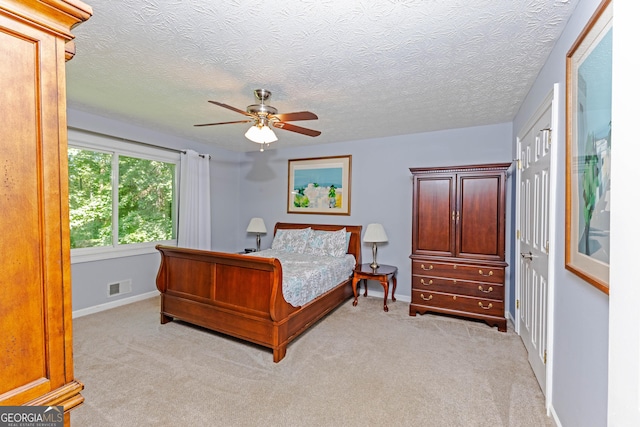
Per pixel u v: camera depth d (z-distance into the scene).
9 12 0.62
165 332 2.87
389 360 2.38
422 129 3.74
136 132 3.71
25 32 0.65
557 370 1.70
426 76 2.22
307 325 2.85
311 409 1.79
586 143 1.30
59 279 0.73
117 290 3.62
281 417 1.72
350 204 4.41
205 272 2.78
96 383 2.03
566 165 1.52
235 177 5.32
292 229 4.69
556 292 1.74
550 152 1.82
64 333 0.74
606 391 1.15
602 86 1.16
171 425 1.64
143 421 1.67
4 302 0.65
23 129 0.66
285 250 4.46
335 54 1.90
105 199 3.54
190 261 2.88
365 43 1.77
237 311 2.57
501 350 2.55
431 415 1.74
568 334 1.54
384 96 2.62
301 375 2.16
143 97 2.70
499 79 2.27
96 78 2.30
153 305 3.64
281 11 1.48
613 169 0.74
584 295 1.36
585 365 1.34
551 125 1.80
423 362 2.35
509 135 3.41
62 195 0.73
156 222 4.13
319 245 4.24
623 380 0.69
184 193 4.22
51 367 0.72
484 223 3.10
